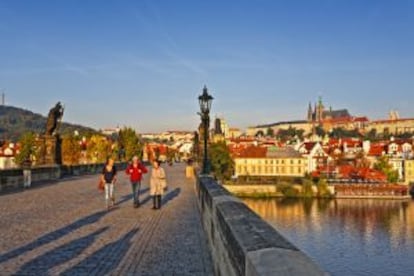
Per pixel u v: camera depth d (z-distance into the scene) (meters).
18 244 12.05
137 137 95.00
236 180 127.38
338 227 71.69
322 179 124.19
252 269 4.18
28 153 80.81
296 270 3.78
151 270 9.80
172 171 63.34
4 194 26.34
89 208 20.38
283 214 85.50
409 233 66.69
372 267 49.06
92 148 91.56
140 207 21.27
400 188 116.88
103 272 9.53
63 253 11.14
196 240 13.14
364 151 178.12
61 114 42.47
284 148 165.25
